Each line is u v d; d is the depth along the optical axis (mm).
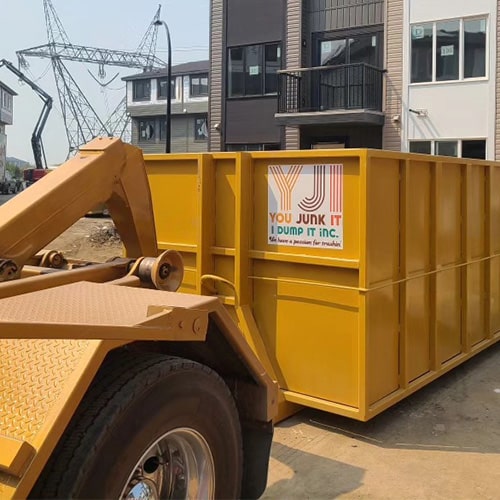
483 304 6539
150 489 2479
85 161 3234
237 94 22234
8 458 1979
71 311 2414
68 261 3480
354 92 19781
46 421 2100
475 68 18156
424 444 4523
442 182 5531
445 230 5633
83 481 2092
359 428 4793
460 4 18141
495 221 6699
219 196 5160
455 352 5945
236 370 3080
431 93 18719
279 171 4883
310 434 4680
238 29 21922
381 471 4105
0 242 2742
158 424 2391
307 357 4801
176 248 5332
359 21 19750
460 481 3971
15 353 2391
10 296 2617
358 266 4453
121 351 2574
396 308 4906
